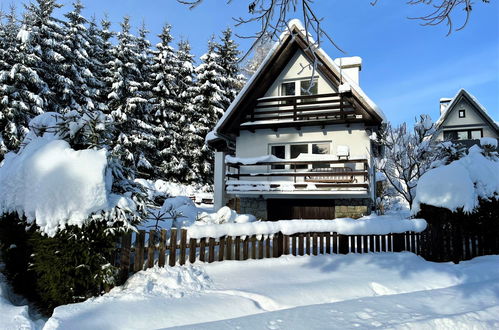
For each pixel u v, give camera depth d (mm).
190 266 6219
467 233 8516
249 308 4758
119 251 5863
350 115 14375
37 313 5352
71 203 5281
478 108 27156
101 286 5535
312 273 6473
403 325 3805
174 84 34438
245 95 15078
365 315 4238
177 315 4465
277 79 15859
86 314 4406
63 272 5262
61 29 28438
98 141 6391
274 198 15164
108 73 30969
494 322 3959
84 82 28453
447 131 28047
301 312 4328
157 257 6477
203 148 32156
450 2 4070
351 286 5812
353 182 13555
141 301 4859
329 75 14492
